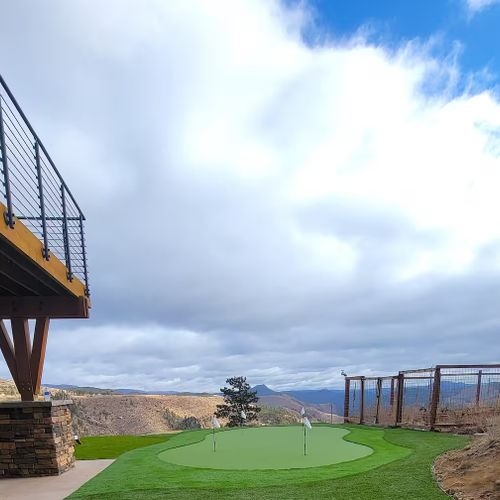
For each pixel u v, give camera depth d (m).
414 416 12.84
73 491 6.32
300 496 5.18
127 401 56.88
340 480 5.91
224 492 5.56
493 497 4.43
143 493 5.73
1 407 7.93
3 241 5.67
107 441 12.38
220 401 69.44
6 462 7.78
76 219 9.48
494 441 6.37
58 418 8.23
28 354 9.02
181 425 44.91
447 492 4.95
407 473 6.06
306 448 9.30
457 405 11.86
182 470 7.25
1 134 5.45
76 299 9.23
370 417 14.97
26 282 8.02
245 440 11.06
